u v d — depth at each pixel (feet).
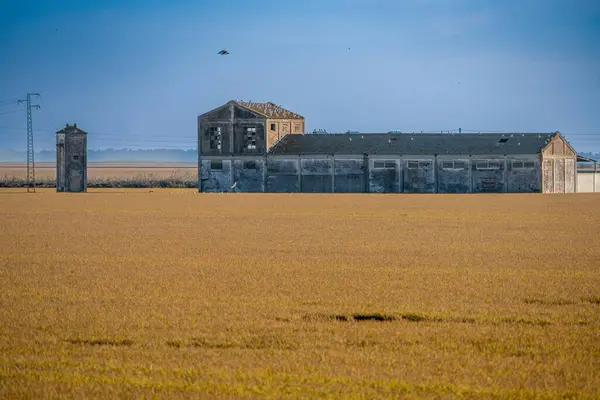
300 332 253.03
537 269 384.88
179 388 200.54
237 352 231.50
